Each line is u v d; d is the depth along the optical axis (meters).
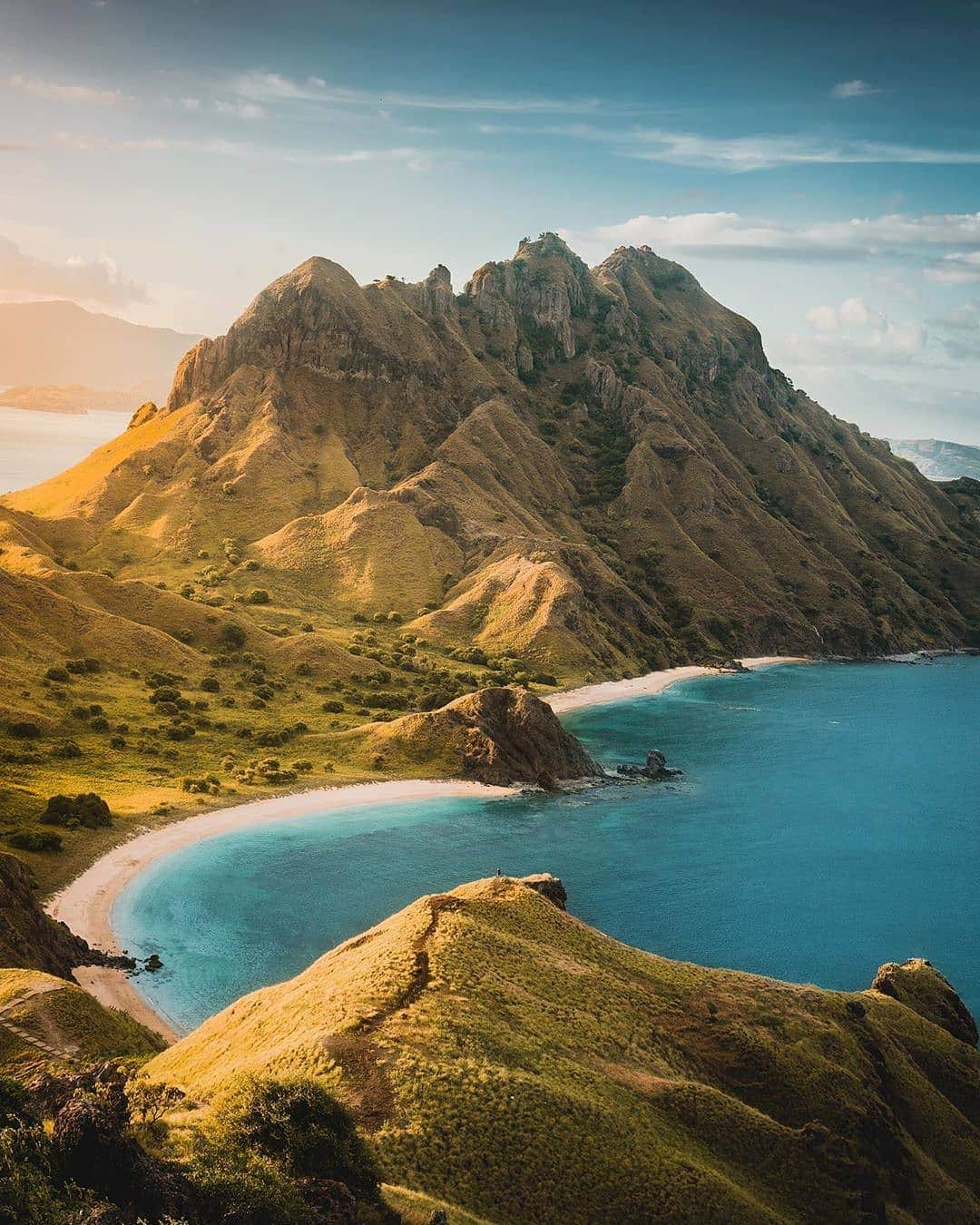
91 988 91.00
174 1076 64.00
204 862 123.38
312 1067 58.28
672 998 78.00
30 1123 42.22
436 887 121.25
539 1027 66.81
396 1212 45.31
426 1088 56.38
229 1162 42.31
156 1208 38.31
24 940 89.31
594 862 132.50
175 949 101.25
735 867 132.75
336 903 114.69
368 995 66.38
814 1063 73.50
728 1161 61.56
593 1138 56.66
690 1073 69.69
